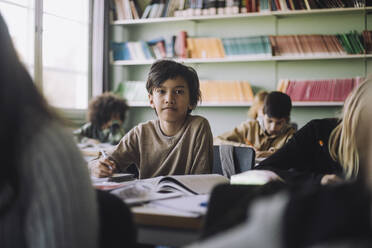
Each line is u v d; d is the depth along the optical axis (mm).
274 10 4445
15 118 637
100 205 767
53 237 620
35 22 4145
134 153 1797
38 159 625
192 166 1697
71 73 4715
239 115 4805
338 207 445
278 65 4676
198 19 4746
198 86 1803
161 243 944
